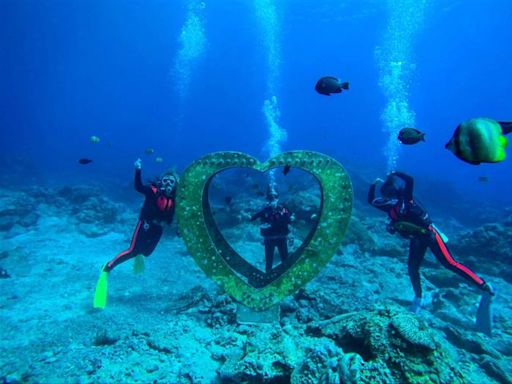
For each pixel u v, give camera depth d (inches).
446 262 195.0
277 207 234.1
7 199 476.7
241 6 1729.8
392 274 284.5
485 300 194.1
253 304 167.5
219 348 150.5
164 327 172.6
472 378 137.1
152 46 2854.3
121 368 130.8
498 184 1902.1
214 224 202.4
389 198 211.0
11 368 140.7
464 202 813.2
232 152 171.3
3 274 262.5
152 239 214.4
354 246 350.6
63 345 163.5
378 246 355.3
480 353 165.9
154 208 205.2
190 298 220.1
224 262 170.6
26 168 912.3
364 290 234.1
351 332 129.6
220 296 197.3
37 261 305.3
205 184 174.2
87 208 490.9
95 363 133.9
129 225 458.6
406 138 191.0
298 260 169.2
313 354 115.9
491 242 343.3
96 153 1953.7
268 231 235.0
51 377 125.9
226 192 647.8
